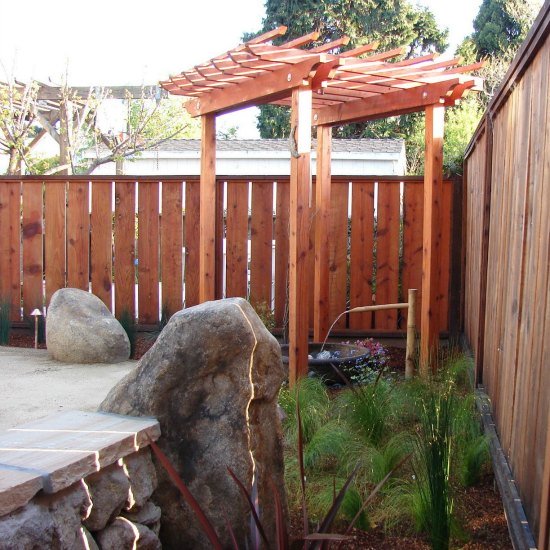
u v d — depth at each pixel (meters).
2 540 1.99
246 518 2.69
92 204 7.22
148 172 16.48
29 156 11.52
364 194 6.95
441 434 2.87
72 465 2.23
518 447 2.82
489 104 4.24
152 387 2.78
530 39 2.63
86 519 2.36
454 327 6.98
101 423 2.70
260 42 4.70
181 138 17.39
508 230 3.48
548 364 2.25
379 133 19.52
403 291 6.98
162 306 7.09
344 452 3.51
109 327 5.43
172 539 2.77
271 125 20.34
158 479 2.75
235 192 7.02
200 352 2.73
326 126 6.63
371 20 19.75
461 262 6.90
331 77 4.83
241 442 2.73
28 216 7.31
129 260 7.21
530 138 2.84
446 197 6.93
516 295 3.07
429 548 2.81
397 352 6.74
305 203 4.98
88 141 14.09
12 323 7.36
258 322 2.86
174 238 7.12
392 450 3.39
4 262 7.38
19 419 3.47
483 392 4.34
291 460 3.52
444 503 2.71
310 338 7.14
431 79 5.51
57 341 5.32
